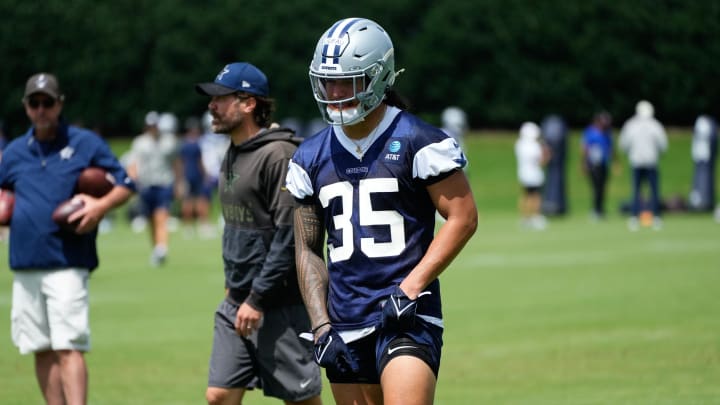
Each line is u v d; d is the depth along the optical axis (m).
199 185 38.62
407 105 8.18
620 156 62.34
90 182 11.30
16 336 11.45
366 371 8.00
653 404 12.22
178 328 18.00
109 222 42.03
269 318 9.98
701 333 16.53
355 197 7.89
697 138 44.53
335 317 8.00
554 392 12.99
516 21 70.12
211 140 44.03
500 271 25.00
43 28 69.50
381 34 7.89
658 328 17.05
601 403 12.35
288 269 9.71
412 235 7.89
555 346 15.87
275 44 69.69
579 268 25.19
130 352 15.98
